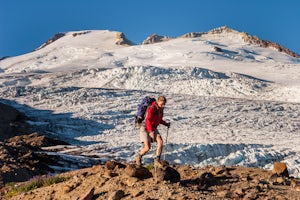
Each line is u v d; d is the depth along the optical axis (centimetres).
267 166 3675
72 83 11075
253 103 7425
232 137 5009
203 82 9756
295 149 4169
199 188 709
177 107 6994
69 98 7681
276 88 9194
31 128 5550
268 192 691
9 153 2445
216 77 10762
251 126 5872
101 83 10831
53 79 11406
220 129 5575
